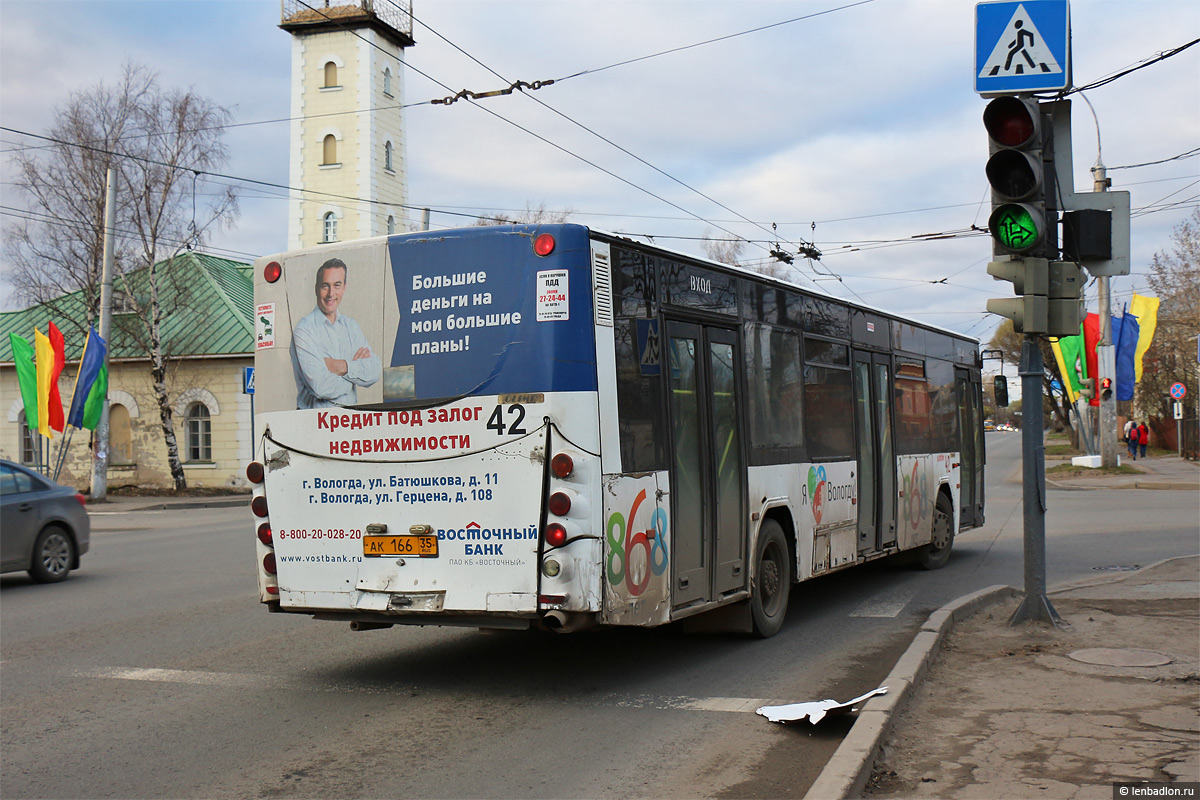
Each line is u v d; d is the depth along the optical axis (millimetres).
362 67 47562
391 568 6934
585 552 6422
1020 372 8648
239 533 19422
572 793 5031
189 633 9289
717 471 7961
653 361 7203
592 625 6496
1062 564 13797
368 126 47438
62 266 31344
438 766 5461
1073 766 5008
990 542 16656
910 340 12914
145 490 32094
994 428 138000
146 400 34438
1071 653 7500
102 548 17250
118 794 5086
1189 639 7934
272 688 7207
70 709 6695
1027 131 7945
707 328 8000
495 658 8180
